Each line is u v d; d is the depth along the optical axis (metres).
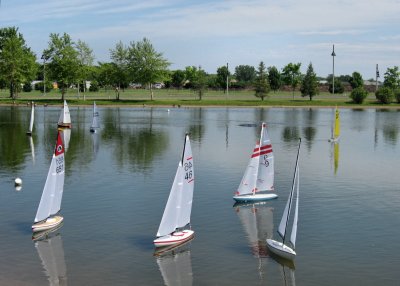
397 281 32.81
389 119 143.12
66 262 35.41
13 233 41.19
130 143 90.69
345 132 111.62
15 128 111.31
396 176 63.69
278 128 117.62
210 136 101.31
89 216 45.72
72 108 169.88
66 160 73.00
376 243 39.53
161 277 33.22
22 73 194.12
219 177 61.75
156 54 191.00
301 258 36.53
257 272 34.06
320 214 47.03
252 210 48.22
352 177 63.03
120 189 55.38
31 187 56.19
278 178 62.03
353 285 32.19
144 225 43.34
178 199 39.03
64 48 182.00
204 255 36.91
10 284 31.84
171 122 128.62
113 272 33.84
